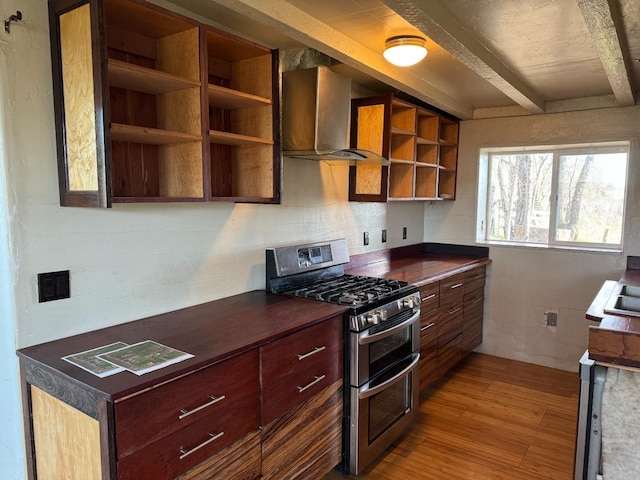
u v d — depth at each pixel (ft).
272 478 5.96
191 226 7.09
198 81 5.78
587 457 4.65
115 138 5.62
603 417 4.51
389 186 10.84
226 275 7.75
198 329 5.96
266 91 7.06
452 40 6.63
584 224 12.35
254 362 5.51
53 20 5.09
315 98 7.76
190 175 6.05
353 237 11.06
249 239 8.15
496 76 8.46
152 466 4.40
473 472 7.67
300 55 8.23
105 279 5.97
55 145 5.32
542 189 12.92
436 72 9.34
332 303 7.42
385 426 8.04
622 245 11.37
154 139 5.78
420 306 9.34
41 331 5.36
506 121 12.72
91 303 5.83
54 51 5.13
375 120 9.88
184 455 4.70
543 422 9.35
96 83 4.66
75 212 5.58
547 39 7.24
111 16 5.41
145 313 6.50
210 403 4.94
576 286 12.02
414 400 8.92
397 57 7.54
